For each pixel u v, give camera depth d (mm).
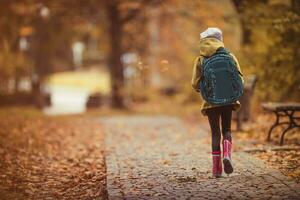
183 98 34062
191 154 12289
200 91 9430
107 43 36125
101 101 35812
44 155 13945
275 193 8242
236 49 19625
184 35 37938
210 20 30312
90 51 53438
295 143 12625
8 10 30578
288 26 16484
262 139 13672
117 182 9602
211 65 9219
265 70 18438
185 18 34594
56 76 74812
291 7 17422
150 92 39219
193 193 8539
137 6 29781
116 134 17734
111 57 31984
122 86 31703
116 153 13070
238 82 9227
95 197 9328
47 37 36094
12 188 10461
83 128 20094
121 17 32531
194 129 17938
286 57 17766
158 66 38781
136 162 11586
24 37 35469
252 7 19062
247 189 8594
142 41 37625
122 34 35688
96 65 74062
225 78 9188
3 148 14719
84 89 61156
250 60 18875
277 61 18234
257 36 18984
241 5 19453
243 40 21609
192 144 14062
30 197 9766
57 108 37375
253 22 19125
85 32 37906
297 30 16625
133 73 36906
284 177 9219
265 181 9023
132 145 14555
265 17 18625
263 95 18703
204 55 9352
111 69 32281
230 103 9188
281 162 10539
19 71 36719
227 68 9203
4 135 17156
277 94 18438
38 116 25375
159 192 8734
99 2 30516
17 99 37406
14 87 38125
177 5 30703
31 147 15086
